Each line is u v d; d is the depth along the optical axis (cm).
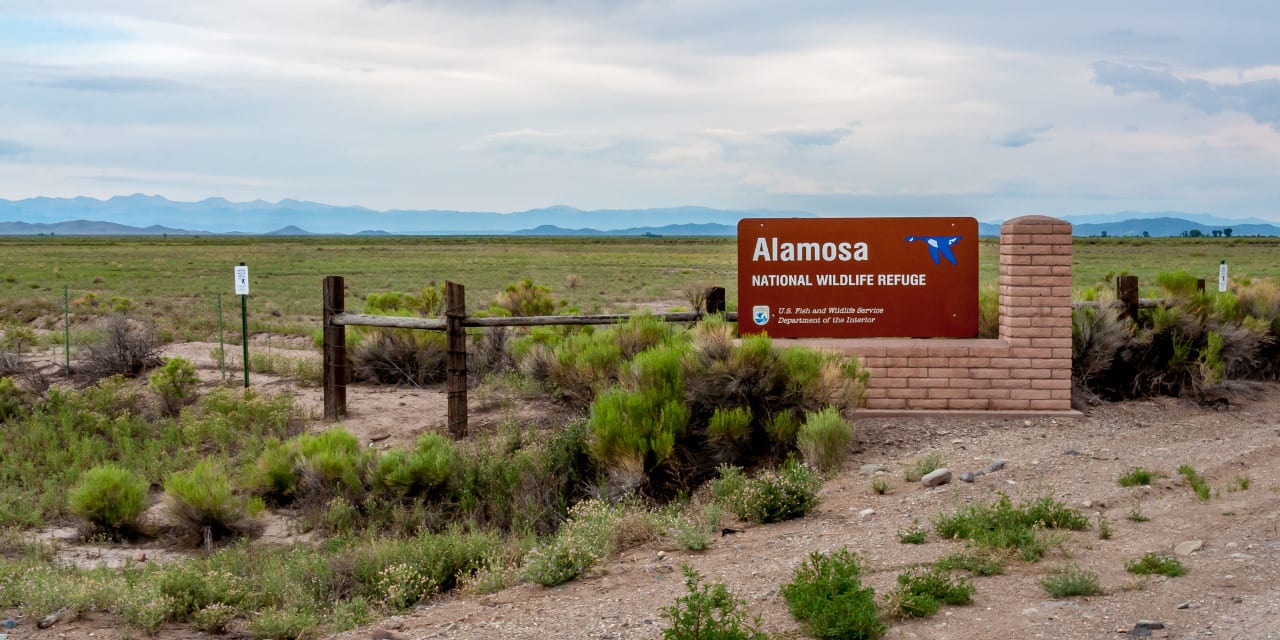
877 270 1208
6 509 1011
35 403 1515
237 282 1548
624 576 696
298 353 2025
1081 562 618
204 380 1677
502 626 601
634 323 1327
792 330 1220
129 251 11794
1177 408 1218
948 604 552
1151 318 1345
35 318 3219
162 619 683
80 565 856
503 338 1703
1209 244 15150
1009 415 1134
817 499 845
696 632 500
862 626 503
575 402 1284
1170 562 588
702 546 752
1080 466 902
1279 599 521
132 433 1386
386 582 748
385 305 2123
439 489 1030
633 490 968
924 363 1149
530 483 1012
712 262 9019
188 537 967
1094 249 12625
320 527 990
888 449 1031
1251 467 862
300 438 1127
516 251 13300
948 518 736
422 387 1638
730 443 1026
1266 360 1409
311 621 671
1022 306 1138
